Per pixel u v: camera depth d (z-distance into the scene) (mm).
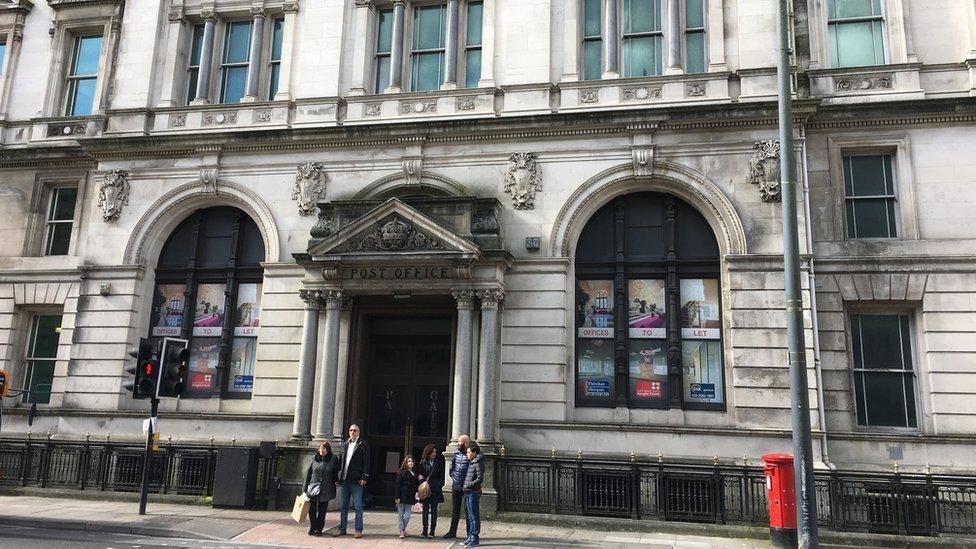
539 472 16203
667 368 17375
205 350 19922
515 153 18719
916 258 16859
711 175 17625
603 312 18000
